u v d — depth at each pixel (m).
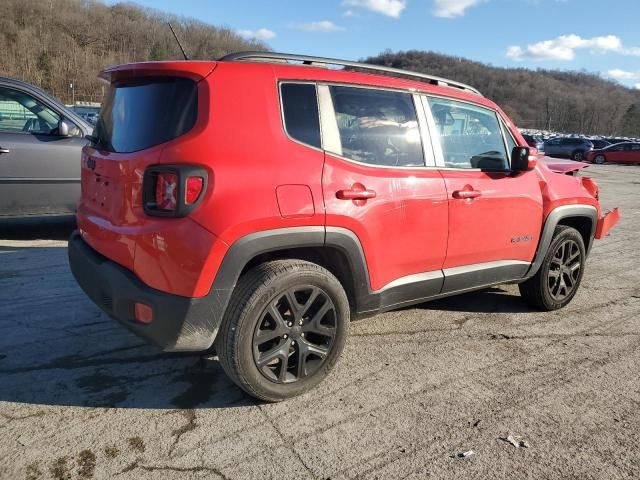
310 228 2.78
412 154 3.36
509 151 4.04
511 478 2.41
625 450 2.64
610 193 15.19
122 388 3.01
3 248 5.70
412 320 4.23
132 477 2.30
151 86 2.81
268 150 2.71
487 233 3.75
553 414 2.94
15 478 2.26
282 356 2.83
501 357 3.63
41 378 3.08
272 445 2.56
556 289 4.53
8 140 5.55
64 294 4.39
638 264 6.44
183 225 2.49
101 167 2.98
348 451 2.54
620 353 3.77
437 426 2.78
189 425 2.69
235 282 2.61
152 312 2.55
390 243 3.18
